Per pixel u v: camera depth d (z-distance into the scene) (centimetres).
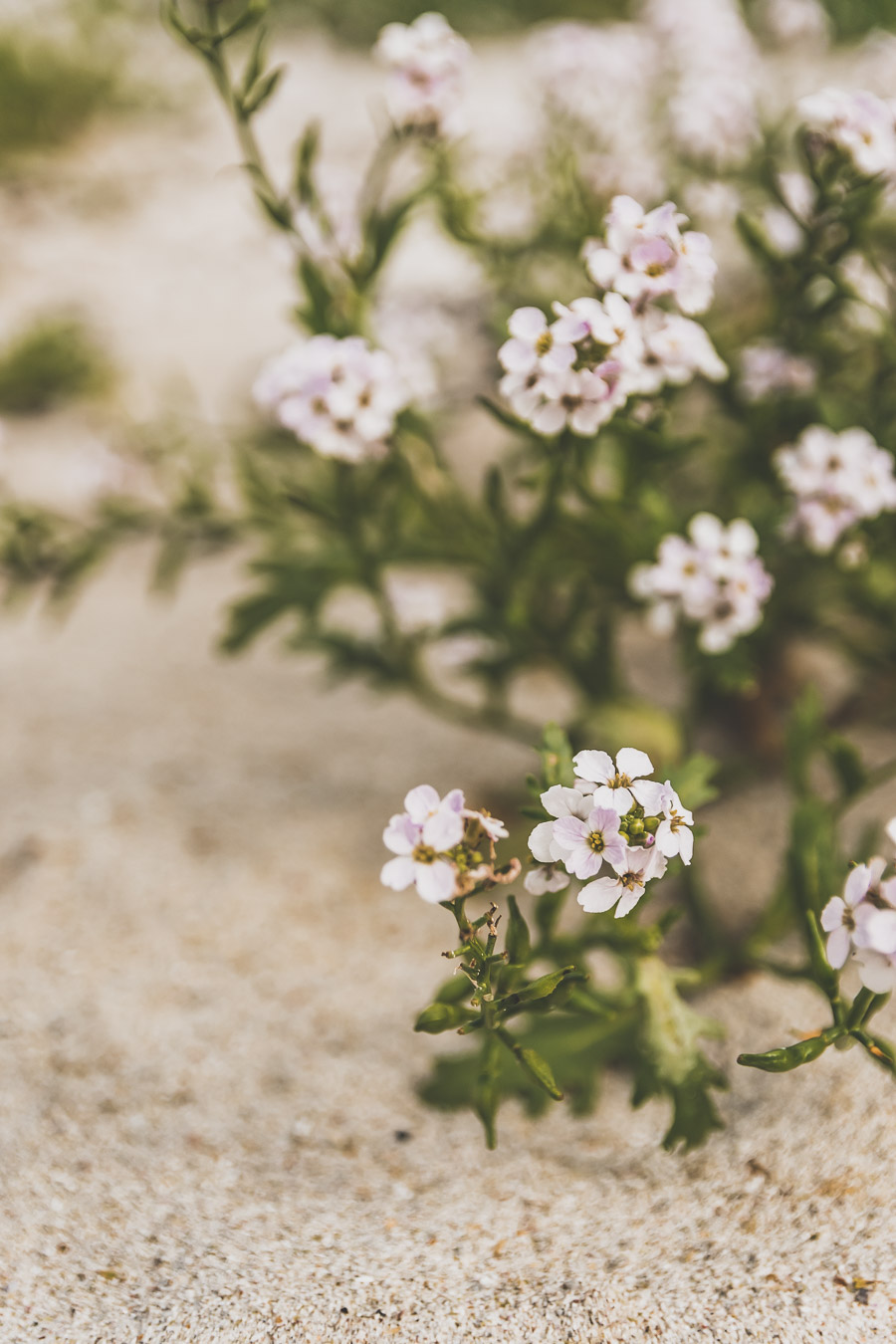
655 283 47
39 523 60
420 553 58
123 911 56
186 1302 45
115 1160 48
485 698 73
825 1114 48
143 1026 52
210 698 75
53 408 120
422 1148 49
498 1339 44
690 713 61
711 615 52
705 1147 48
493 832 42
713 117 66
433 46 54
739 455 59
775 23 86
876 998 43
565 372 47
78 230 171
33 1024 52
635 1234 46
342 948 56
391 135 55
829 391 62
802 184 58
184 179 187
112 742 69
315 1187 48
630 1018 50
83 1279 45
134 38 227
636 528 57
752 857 58
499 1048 45
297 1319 45
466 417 103
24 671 78
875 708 63
